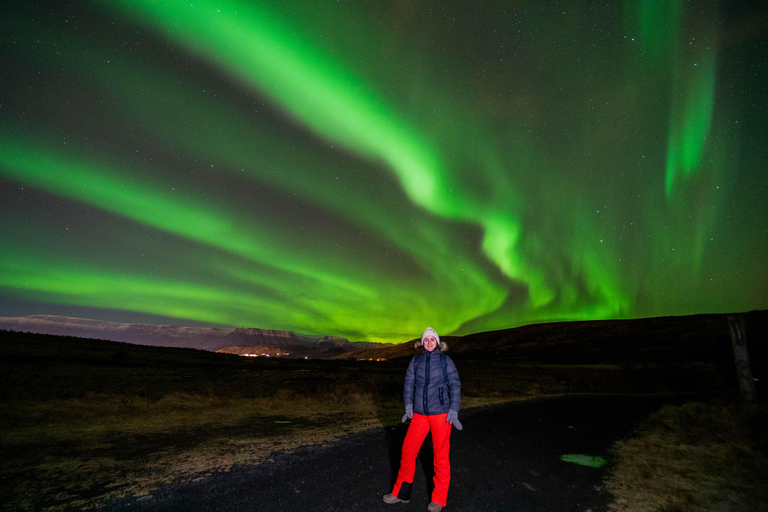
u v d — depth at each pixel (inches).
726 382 570.9
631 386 888.3
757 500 154.6
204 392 629.9
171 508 141.3
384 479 180.1
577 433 309.0
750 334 2048.5
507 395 635.5
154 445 232.7
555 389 812.0
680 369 1035.3
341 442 253.3
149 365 1268.5
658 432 298.0
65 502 143.0
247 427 299.4
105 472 178.5
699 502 154.0
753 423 263.7
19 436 244.7
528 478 189.2
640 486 176.2
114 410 345.1
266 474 181.9
